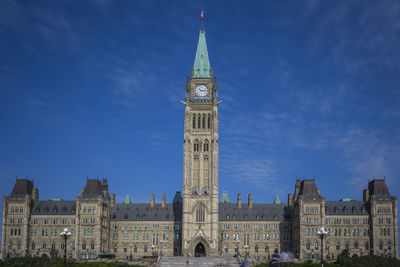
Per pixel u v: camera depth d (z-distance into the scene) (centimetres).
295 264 12444
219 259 17050
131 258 19338
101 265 12388
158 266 15000
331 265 12569
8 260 13038
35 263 12794
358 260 13738
